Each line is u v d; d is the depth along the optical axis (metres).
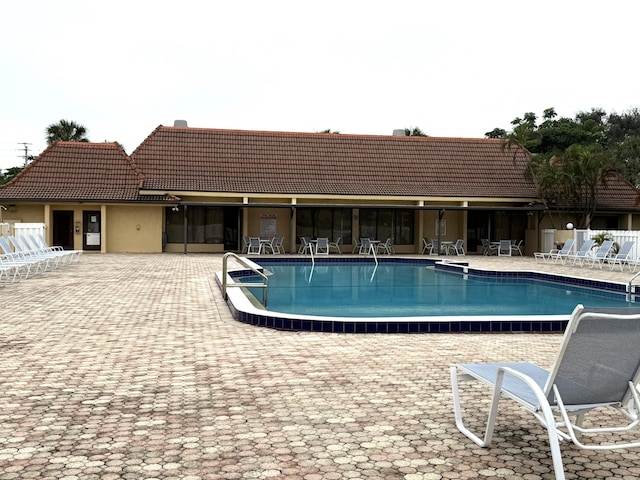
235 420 4.37
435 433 4.15
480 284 17.31
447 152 33.28
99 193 27.05
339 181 30.08
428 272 20.94
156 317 9.16
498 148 34.09
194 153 30.33
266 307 12.08
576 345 3.28
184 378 5.56
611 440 4.08
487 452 3.81
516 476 3.44
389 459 3.66
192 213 29.12
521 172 32.59
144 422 4.30
